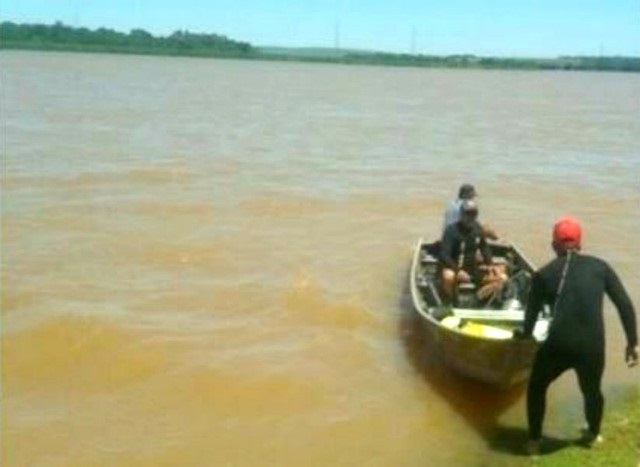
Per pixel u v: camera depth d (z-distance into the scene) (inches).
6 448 356.2
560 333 322.7
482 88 5004.9
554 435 357.7
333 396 410.6
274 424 383.9
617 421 366.3
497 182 1101.1
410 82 5679.1
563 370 330.0
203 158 1235.2
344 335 490.0
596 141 1683.1
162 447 361.1
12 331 473.4
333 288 577.0
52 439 364.8
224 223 780.6
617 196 1002.1
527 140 1680.6
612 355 458.9
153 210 824.9
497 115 2479.1
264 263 639.8
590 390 330.6
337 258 663.8
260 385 420.2
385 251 692.7
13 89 2726.4
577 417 375.9
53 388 413.4
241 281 587.8
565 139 1720.0
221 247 686.5
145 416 389.1
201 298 548.1
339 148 1441.9
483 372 388.5
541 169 1240.8
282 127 1801.2
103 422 382.0
